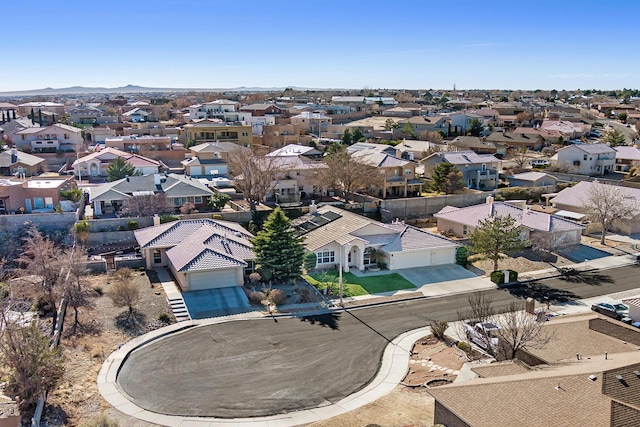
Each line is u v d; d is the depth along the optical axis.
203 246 40.97
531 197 74.50
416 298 39.50
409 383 27.11
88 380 27.02
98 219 53.78
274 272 40.94
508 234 43.94
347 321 35.12
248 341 31.84
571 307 37.66
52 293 34.34
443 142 115.94
